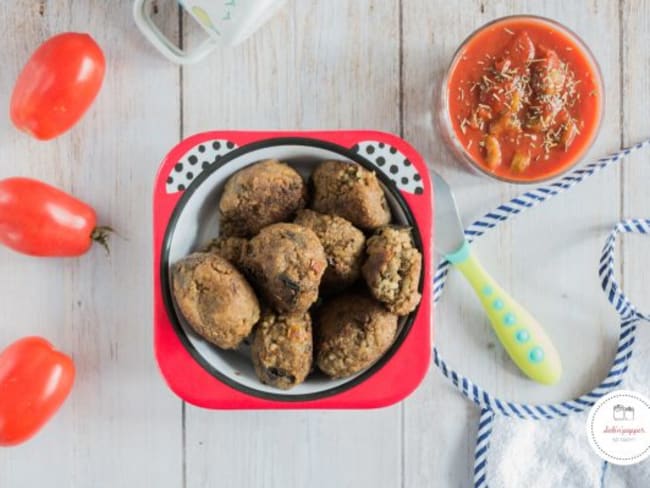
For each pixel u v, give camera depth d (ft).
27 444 5.04
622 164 5.13
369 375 4.27
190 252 4.42
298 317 4.08
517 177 4.69
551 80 4.60
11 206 4.55
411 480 5.09
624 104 5.12
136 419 5.04
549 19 4.66
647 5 5.09
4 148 4.96
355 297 4.22
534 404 5.09
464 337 5.09
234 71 4.99
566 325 5.13
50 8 4.92
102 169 4.99
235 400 4.33
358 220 4.23
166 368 4.30
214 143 4.30
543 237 5.11
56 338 5.00
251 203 4.21
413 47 5.02
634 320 5.03
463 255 4.88
